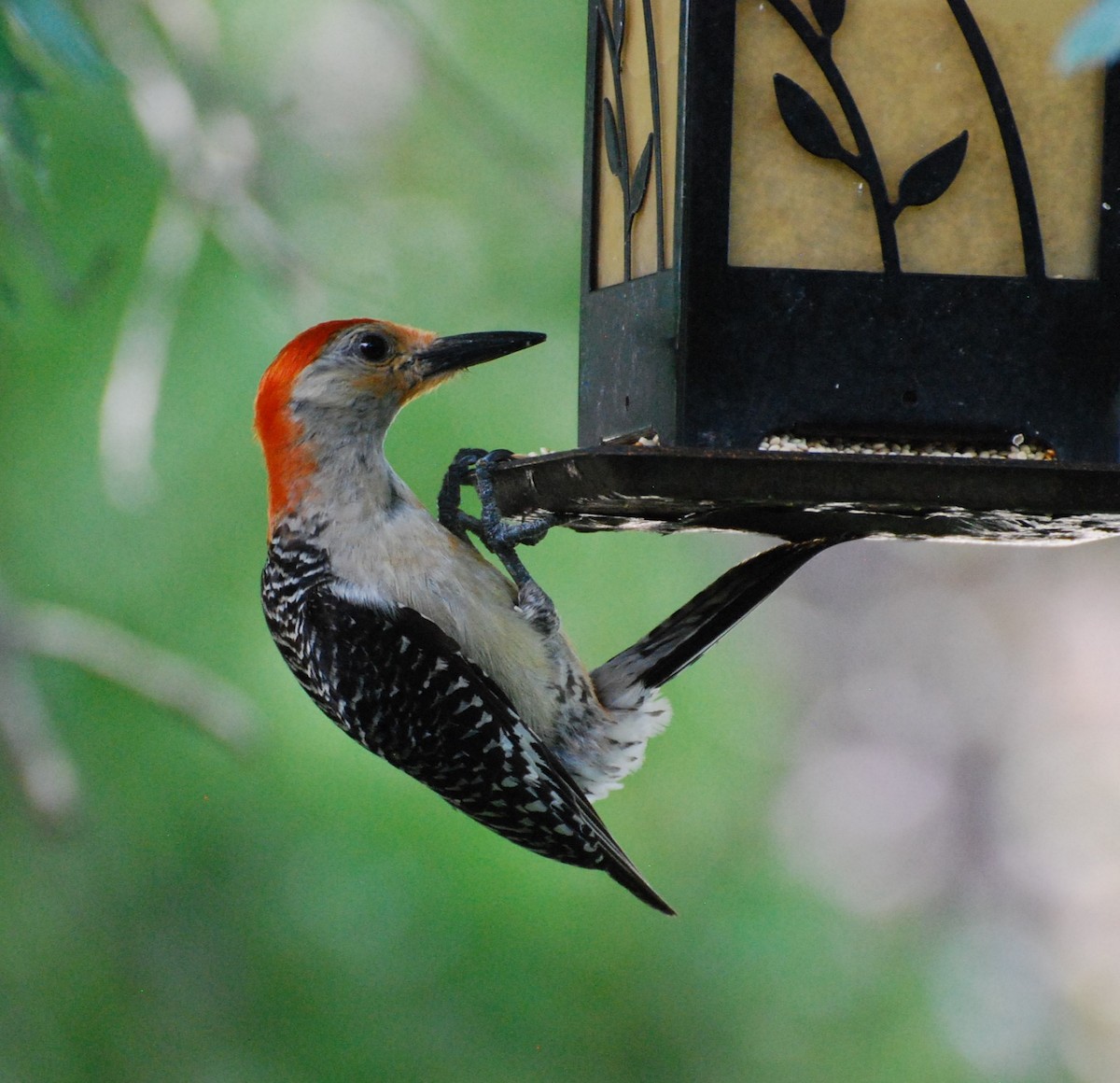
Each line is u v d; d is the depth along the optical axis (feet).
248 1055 39.65
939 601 79.20
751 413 23.95
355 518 28.99
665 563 43.14
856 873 74.49
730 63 23.65
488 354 28.91
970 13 23.72
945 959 57.72
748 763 47.11
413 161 44.98
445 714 28.58
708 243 23.79
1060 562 78.64
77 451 40.52
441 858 40.19
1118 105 23.88
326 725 40.37
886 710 77.77
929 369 24.02
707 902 44.19
